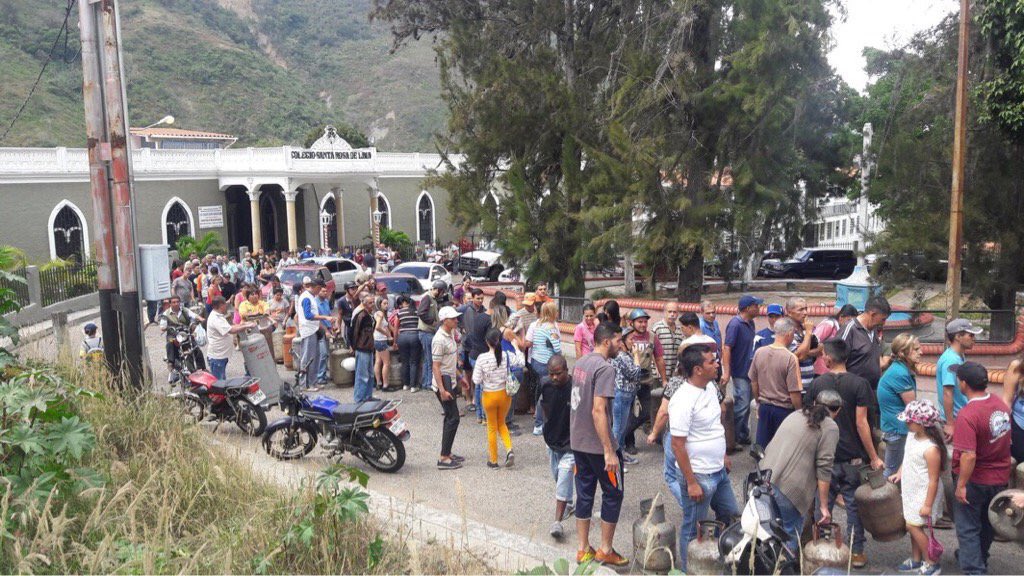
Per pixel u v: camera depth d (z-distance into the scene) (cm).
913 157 1425
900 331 1391
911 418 578
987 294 1393
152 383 951
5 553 490
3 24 6612
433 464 897
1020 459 654
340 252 3488
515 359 956
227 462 690
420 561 570
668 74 1616
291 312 1427
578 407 619
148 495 612
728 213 1608
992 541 639
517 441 984
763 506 545
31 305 2012
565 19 1850
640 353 928
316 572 550
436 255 3412
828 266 3281
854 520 624
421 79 10475
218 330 1096
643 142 1551
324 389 1260
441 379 880
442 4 1989
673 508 761
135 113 6862
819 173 1805
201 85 7894
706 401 590
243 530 560
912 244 1386
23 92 5900
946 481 671
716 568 568
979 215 1359
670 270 1725
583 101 1780
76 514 538
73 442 556
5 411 579
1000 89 1311
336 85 10169
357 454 867
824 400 577
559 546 671
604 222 1614
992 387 1051
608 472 604
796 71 1585
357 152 3731
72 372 877
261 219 3831
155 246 1065
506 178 1748
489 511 754
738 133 1599
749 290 2653
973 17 1349
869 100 1969
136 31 8250
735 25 1580
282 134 7706
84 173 3002
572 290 1700
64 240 2958
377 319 1248
